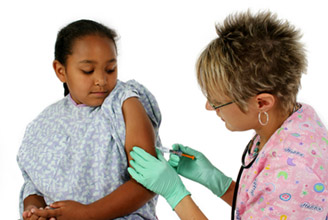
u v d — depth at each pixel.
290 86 1.36
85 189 1.65
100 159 1.63
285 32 1.36
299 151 1.34
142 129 1.64
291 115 1.43
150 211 1.79
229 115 1.45
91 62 1.60
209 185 1.87
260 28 1.35
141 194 1.62
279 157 1.36
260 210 1.39
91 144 1.65
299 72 1.36
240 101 1.37
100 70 1.62
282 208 1.34
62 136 1.72
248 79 1.33
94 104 1.69
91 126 1.67
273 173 1.36
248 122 1.45
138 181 1.60
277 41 1.34
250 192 1.42
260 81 1.33
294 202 1.33
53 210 1.56
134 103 1.67
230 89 1.36
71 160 1.68
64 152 1.69
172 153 1.81
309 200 1.32
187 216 1.61
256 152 1.59
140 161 1.61
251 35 1.34
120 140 1.65
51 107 1.87
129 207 1.61
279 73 1.33
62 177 1.67
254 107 1.40
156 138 1.83
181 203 1.63
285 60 1.32
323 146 1.37
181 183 1.66
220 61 1.36
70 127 1.74
